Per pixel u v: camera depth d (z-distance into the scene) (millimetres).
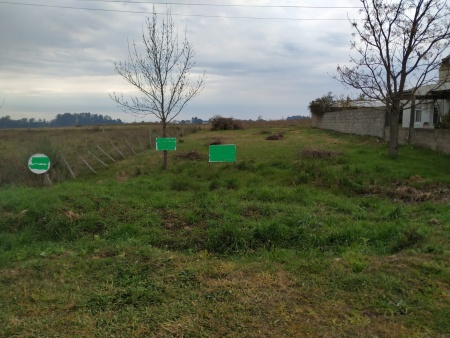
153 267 4555
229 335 3082
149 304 3631
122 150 19422
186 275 4254
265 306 3523
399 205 8094
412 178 10453
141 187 9820
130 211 7191
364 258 4750
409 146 16281
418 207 7805
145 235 6168
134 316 3385
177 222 6746
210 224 6379
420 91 19766
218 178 11250
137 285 4035
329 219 6738
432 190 9445
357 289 3902
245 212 7168
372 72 14117
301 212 7105
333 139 23000
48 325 3268
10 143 19766
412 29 13227
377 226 6285
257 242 5750
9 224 6680
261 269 4449
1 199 7746
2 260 5066
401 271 4285
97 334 3125
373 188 9641
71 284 4133
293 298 3709
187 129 38438
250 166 12594
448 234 5715
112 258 4875
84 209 7242
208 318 3324
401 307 3562
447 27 12992
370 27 15203
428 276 4164
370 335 3117
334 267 4441
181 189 9867
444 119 17516
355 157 14055
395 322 3332
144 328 3195
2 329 3197
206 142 23484
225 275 4273
